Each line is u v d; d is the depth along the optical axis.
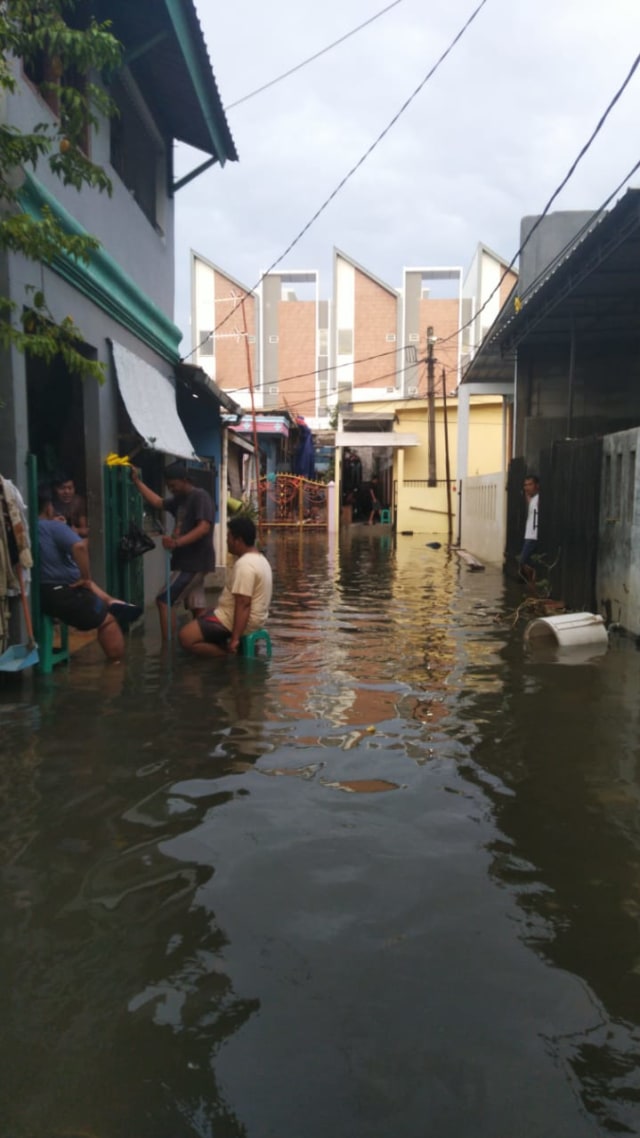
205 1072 2.15
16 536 5.59
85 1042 2.26
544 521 11.61
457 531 21.19
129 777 4.20
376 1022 2.34
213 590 12.16
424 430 27.89
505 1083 2.12
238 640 6.96
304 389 53.16
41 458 8.14
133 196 9.79
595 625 7.85
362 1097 2.07
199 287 52.78
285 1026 2.32
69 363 5.84
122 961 2.63
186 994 2.47
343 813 3.78
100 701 5.62
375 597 11.45
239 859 3.32
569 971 2.59
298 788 4.08
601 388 14.96
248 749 4.65
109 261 8.30
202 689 5.96
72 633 8.04
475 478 18.86
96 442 8.30
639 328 13.67
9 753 4.55
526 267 14.59
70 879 3.16
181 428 10.62
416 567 15.91
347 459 36.31
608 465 8.73
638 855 3.39
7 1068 2.17
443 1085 2.11
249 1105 2.04
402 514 27.02
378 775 4.27
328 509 26.59
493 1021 2.35
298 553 19.38
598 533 9.03
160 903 2.99
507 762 4.47
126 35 8.62
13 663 5.80
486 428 27.70
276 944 2.73
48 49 5.55
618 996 2.47
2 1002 2.43
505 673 6.53
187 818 3.71
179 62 9.32
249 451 24.62
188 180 11.87
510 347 14.80
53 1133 1.96
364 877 3.18
